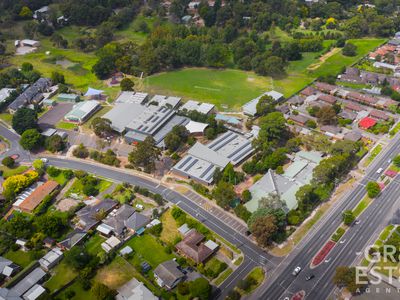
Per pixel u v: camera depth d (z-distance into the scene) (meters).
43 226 170.12
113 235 174.00
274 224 163.38
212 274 154.62
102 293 142.50
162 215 184.88
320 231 174.12
